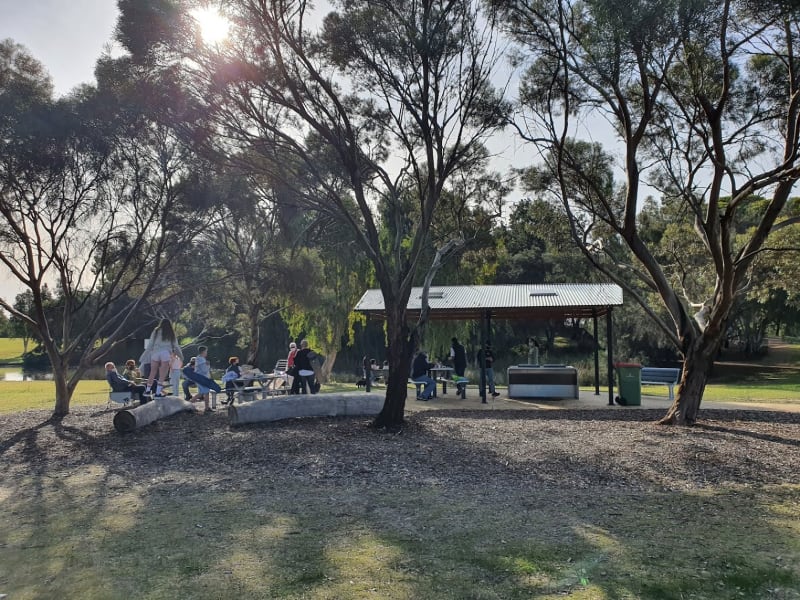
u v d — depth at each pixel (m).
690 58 10.95
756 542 5.83
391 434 11.58
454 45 11.49
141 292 20.53
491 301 18.64
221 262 22.33
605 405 17.28
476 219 15.38
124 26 10.80
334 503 7.30
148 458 10.13
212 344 46.75
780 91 12.91
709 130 13.76
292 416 13.37
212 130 12.31
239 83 11.60
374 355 42.09
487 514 6.80
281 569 5.21
